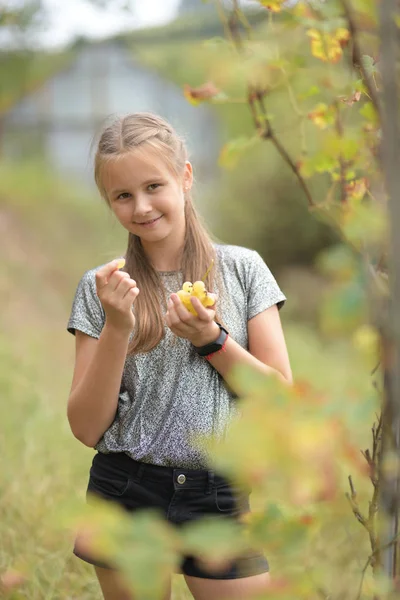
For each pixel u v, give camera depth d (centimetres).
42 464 580
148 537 134
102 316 314
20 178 2159
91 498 274
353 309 153
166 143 300
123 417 303
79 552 304
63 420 692
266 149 1633
